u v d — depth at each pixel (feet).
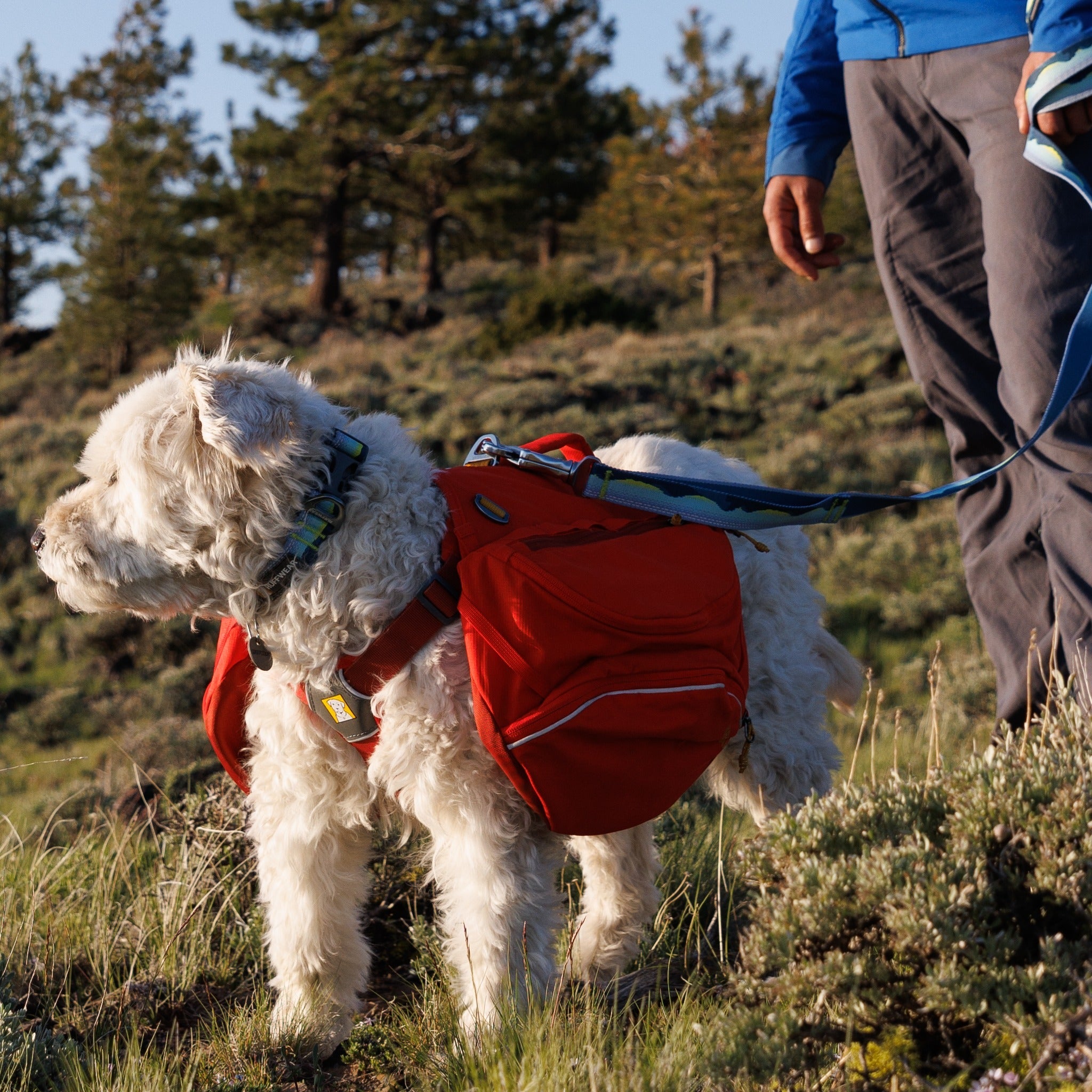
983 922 5.89
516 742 7.05
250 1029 8.27
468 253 137.90
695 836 12.24
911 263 10.02
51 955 10.22
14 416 94.02
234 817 11.96
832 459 56.39
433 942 9.70
